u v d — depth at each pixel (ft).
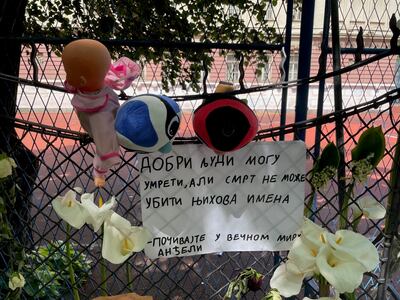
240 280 3.68
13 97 5.41
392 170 3.81
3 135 3.63
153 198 3.49
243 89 3.28
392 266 3.94
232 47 4.79
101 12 7.72
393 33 3.40
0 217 3.71
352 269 3.24
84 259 5.25
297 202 3.67
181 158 3.44
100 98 2.84
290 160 3.58
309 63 4.23
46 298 4.90
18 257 3.98
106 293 3.94
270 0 8.38
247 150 3.51
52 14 7.96
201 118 2.98
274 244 3.72
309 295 4.72
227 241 3.68
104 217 3.34
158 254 3.61
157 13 8.29
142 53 7.58
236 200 3.60
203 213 3.59
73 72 2.71
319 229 3.51
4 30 5.22
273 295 3.56
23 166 4.68
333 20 3.93
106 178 3.63
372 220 4.23
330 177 3.58
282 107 5.65
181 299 5.59
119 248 3.39
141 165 3.40
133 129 2.74
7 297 4.00
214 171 3.52
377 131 3.49
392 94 3.63
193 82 8.14
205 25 8.66
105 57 2.73
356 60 3.67
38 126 3.51
